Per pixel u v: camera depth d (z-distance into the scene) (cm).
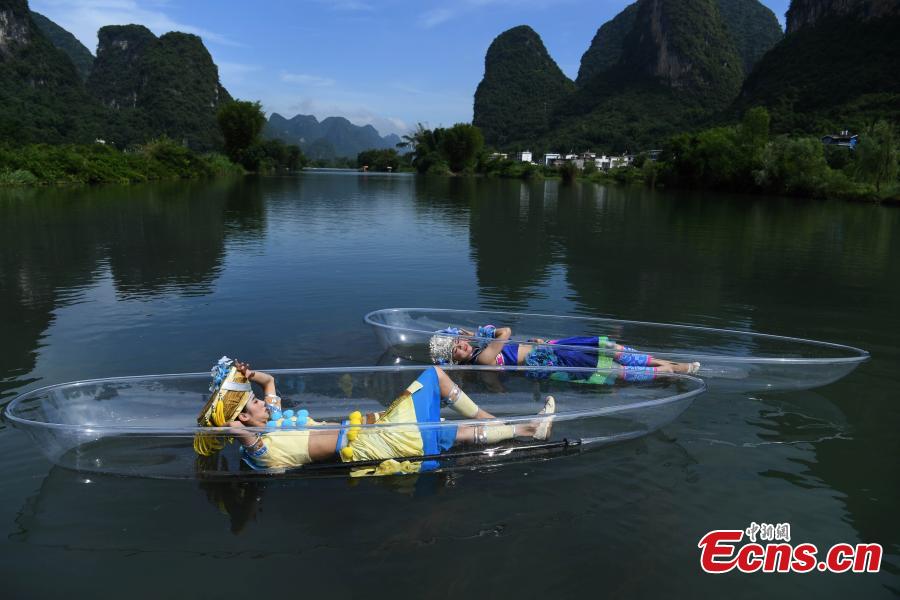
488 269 898
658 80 17325
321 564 239
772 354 458
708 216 2038
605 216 1930
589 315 638
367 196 2853
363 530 261
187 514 272
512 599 221
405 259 981
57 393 331
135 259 941
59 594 223
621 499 285
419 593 223
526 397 373
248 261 941
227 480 300
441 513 273
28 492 288
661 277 856
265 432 297
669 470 311
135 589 226
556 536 257
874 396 410
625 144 13450
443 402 339
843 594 227
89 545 250
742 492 292
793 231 1565
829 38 10044
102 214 1627
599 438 332
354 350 500
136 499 284
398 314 550
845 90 8256
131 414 333
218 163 5494
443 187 4181
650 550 249
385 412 331
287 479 301
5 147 3275
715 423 366
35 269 846
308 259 970
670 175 5000
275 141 8769
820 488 296
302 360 475
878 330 586
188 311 621
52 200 2061
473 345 452
